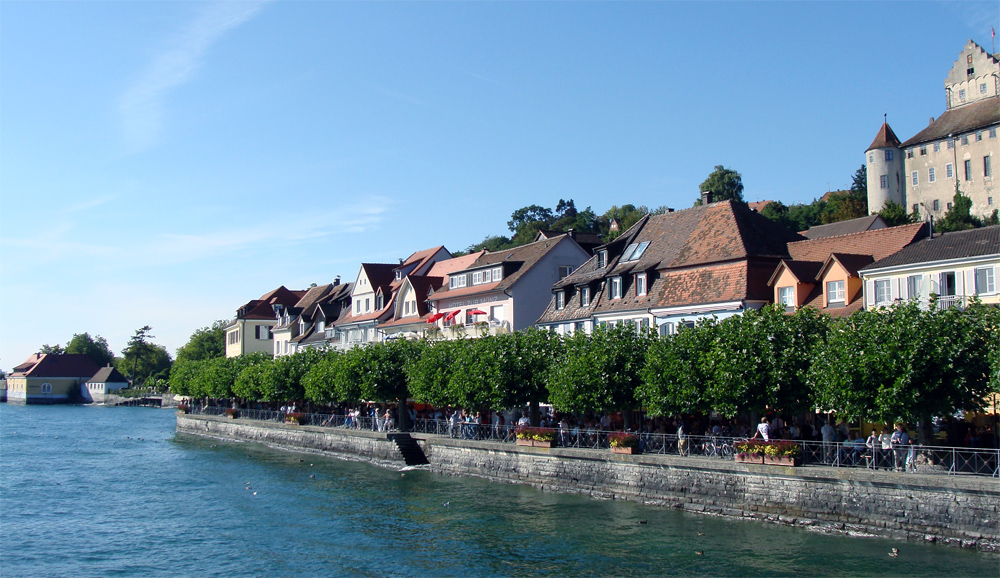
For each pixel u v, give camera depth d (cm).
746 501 3459
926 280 4244
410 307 8662
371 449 5891
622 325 4478
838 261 4616
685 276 5444
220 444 8050
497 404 4809
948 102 13288
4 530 3897
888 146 12075
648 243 6075
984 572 2547
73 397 19938
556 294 6662
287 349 12044
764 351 3575
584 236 8206
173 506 4469
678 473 3753
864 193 12794
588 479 4200
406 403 6731
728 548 3022
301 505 4312
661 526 3412
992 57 12538
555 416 5431
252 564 3203
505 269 7244
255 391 8406
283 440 7456
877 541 2969
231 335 13912
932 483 2861
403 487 4719
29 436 9338
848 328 3319
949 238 4372
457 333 6756
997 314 3164
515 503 4062
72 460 6769
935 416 3300
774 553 2914
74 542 3638
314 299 12200
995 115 10906
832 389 3241
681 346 3819
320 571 3066
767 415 4059
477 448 4984
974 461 2895
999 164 10800
